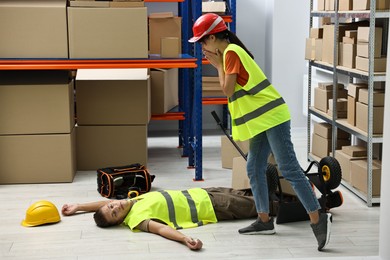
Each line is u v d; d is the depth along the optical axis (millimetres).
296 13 6441
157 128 6852
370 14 3879
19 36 4348
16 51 4363
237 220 3717
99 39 4379
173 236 3340
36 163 4535
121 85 4781
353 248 3248
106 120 4812
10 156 4516
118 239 3391
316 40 5129
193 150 5062
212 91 6145
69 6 4395
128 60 4387
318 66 5074
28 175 4543
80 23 4348
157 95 5422
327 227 3172
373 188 4008
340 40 4660
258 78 3160
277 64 6512
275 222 3660
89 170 4883
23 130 4492
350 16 4336
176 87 5828
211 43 3180
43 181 4559
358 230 3541
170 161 5320
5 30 4336
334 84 4664
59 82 4480
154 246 3279
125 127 4832
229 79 3111
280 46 6484
